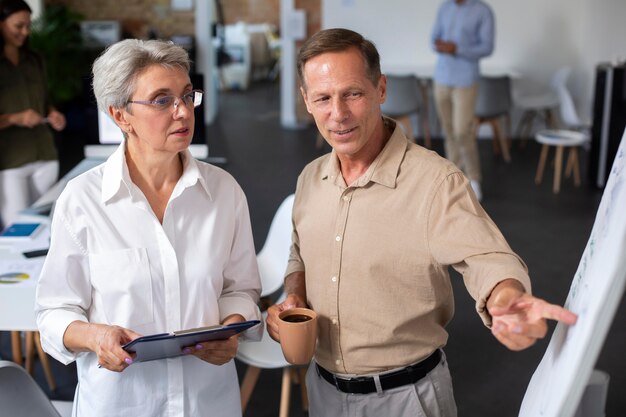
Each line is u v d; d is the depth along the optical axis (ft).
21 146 14.25
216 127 33.01
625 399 10.98
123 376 5.89
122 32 33.04
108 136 13.38
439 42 21.35
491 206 21.12
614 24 27.89
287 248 10.77
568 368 3.68
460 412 10.78
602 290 3.50
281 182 23.66
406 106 26.27
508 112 26.89
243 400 9.55
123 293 5.74
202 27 32.94
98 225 5.70
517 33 29.94
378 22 30.22
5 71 13.99
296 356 5.70
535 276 15.83
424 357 5.88
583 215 20.21
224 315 6.09
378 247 5.61
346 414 6.06
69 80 30.07
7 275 8.81
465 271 5.28
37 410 6.39
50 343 5.70
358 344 5.81
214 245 5.98
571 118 24.56
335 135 5.41
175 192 5.82
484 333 13.24
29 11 13.99
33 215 11.30
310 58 5.34
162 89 5.43
